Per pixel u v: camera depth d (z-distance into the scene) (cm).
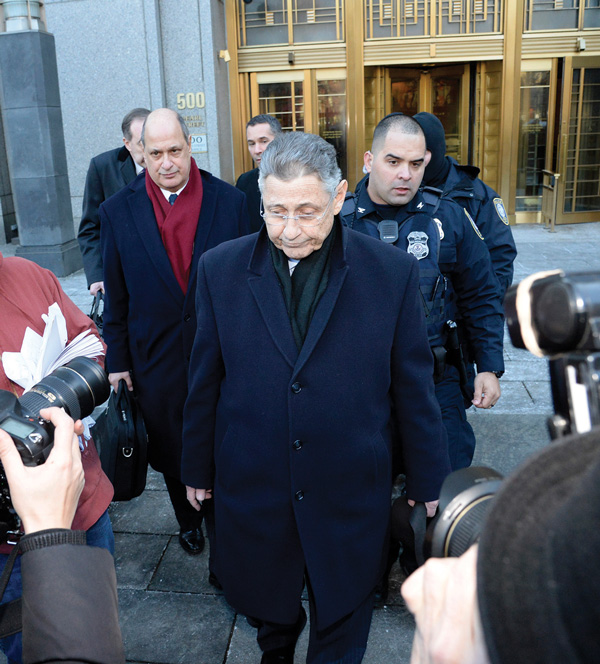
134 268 253
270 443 172
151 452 269
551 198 970
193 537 278
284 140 159
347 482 172
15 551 101
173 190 254
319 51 927
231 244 182
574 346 57
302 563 180
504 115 952
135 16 823
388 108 975
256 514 177
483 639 45
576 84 940
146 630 235
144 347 259
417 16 912
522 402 412
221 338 176
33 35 739
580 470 42
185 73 854
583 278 57
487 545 42
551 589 36
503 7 909
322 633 181
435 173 299
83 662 76
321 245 172
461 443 243
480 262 248
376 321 170
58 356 153
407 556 248
